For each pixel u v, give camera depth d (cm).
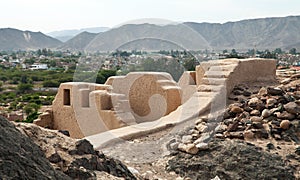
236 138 817
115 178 496
